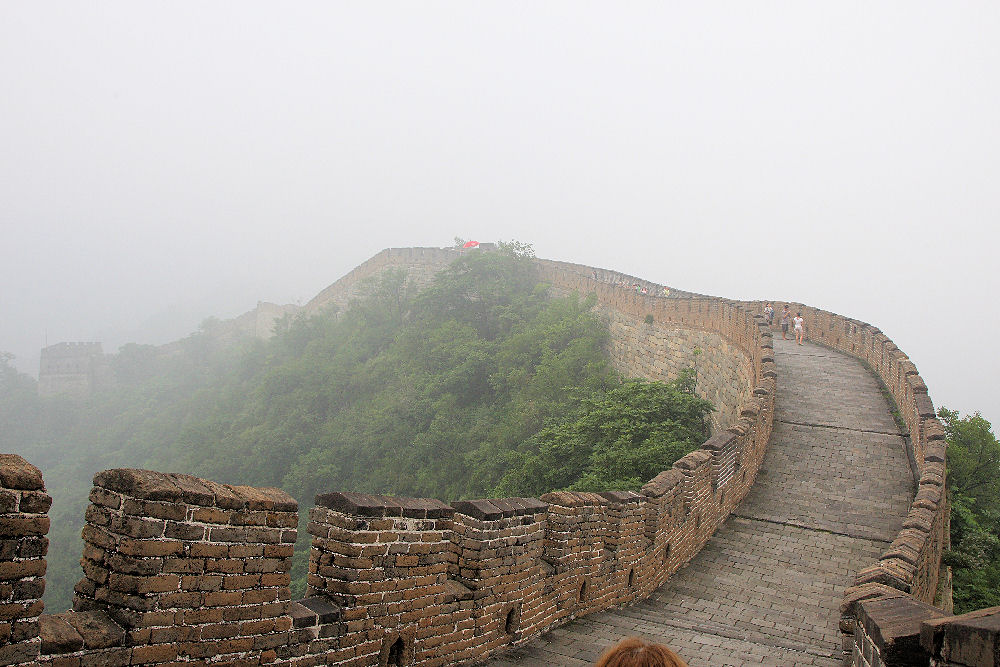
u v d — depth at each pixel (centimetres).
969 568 1758
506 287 4462
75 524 4372
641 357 3297
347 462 3775
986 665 341
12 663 387
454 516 805
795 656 969
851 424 2078
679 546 1380
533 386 3253
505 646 844
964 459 2166
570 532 996
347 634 602
